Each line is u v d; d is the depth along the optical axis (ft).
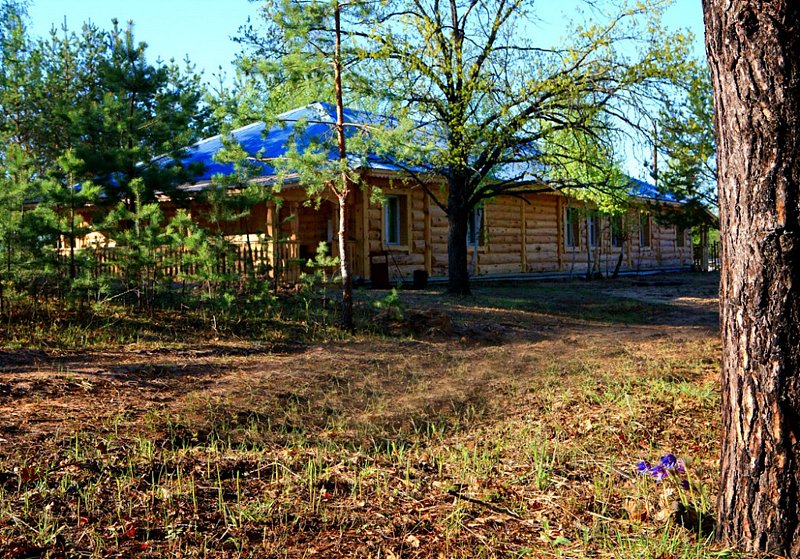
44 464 16.14
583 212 94.32
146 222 47.34
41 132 95.09
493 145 57.36
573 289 76.64
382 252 66.69
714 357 31.78
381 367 32.14
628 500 15.65
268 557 12.50
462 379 29.30
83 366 29.07
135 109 51.19
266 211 67.36
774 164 11.90
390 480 16.71
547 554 13.03
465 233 62.69
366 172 61.00
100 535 12.89
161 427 20.65
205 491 15.29
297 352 36.19
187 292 45.75
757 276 12.07
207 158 71.31
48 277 39.88
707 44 12.92
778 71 11.88
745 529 12.41
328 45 40.75
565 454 18.86
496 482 16.79
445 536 13.71
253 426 21.72
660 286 84.74
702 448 19.24
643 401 23.80
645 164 59.98
